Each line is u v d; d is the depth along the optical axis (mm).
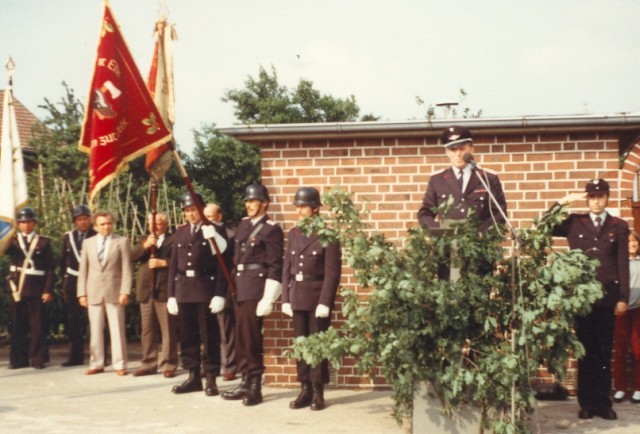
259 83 29656
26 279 11008
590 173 8758
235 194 24062
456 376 6480
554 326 6426
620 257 7551
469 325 6695
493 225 6844
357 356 7160
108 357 11906
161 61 8703
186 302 8625
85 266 10492
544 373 8695
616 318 8461
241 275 8156
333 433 6898
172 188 15094
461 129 7371
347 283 9055
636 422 7375
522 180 8852
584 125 8484
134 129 8164
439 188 7414
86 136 8109
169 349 9992
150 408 8000
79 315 11172
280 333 9195
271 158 9320
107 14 8055
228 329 9789
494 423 6500
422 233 6641
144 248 10133
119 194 14000
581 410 7535
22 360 11086
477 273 6742
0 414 7781
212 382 8641
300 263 7945
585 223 7680
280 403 8211
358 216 7160
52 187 14414
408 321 6621
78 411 7902
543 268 6512
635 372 8391
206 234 8352
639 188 9945
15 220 10758
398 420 7035
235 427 7137
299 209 7941
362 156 9156
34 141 16453
